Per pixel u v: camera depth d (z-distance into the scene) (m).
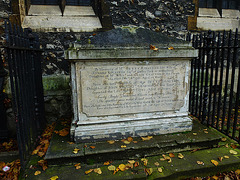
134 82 2.55
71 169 2.17
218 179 2.16
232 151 2.49
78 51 2.28
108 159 2.32
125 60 2.45
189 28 4.20
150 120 2.68
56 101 3.62
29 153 2.41
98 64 2.42
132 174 2.06
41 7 3.72
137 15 3.88
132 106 2.61
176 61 2.62
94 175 2.05
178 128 2.73
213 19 4.57
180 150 2.51
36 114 2.82
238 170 2.27
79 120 2.54
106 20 3.73
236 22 4.73
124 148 2.32
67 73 3.67
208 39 2.91
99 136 2.51
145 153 2.40
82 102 2.48
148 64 2.54
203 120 3.19
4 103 3.29
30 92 2.55
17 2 3.31
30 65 2.59
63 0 3.72
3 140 3.24
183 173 2.14
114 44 2.40
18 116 2.10
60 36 3.58
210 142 2.58
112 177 2.02
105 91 2.50
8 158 2.64
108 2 3.69
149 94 2.62
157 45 2.51
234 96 4.37
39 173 2.09
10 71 1.91
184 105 2.78
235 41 2.50
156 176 2.06
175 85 2.68
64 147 2.38
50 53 3.57
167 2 4.00
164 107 2.71
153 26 4.00
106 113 2.56
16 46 2.06
